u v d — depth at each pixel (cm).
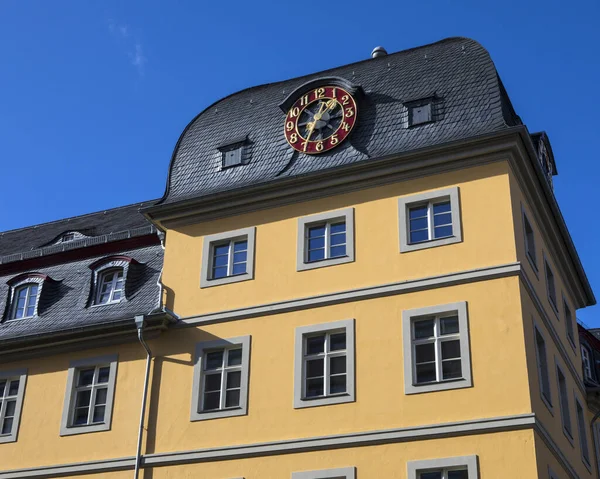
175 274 2756
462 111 2609
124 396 2644
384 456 2250
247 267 2659
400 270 2461
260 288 2617
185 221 2819
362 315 2448
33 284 3034
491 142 2486
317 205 2653
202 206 2784
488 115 2572
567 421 2609
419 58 2819
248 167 2811
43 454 2661
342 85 2781
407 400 2291
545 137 3017
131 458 2531
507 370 2231
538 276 2570
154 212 2831
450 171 2527
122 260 2906
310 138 2753
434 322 2377
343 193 2633
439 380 2291
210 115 3030
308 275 2569
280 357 2492
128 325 2681
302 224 2642
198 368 2578
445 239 2445
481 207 2448
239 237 2727
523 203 2569
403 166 2564
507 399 2200
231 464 2409
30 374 2809
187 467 2459
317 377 2441
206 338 2614
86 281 2964
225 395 2525
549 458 2272
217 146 2916
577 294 3159
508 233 2391
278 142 2812
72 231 3331
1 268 3188
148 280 2850
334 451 2309
